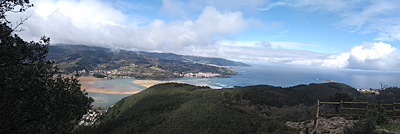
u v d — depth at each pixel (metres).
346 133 8.14
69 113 9.65
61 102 9.30
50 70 9.50
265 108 34.81
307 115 27.34
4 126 7.18
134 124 30.81
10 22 7.91
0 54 7.09
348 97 28.53
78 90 10.79
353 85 149.50
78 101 10.52
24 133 7.70
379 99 43.09
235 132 16.61
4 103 7.04
